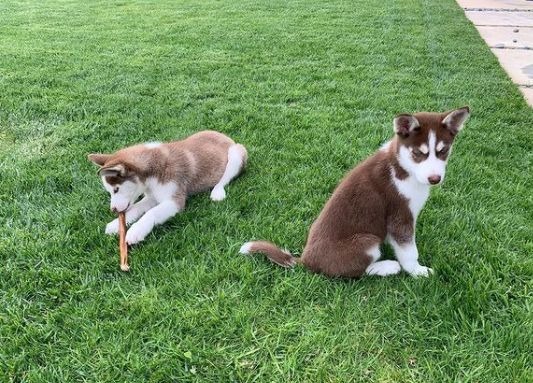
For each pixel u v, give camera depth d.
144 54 2.77
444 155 1.04
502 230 1.23
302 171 1.53
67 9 4.08
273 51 2.77
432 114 1.07
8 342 0.96
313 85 2.25
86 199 1.41
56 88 2.28
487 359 0.90
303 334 0.97
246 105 2.04
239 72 2.45
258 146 1.71
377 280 1.09
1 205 1.39
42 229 1.29
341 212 1.10
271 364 0.91
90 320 1.01
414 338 0.96
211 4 4.13
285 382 0.88
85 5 4.23
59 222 1.31
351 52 2.73
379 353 0.93
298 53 2.73
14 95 2.19
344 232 1.09
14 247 1.21
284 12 3.73
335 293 1.05
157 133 1.81
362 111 1.98
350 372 0.89
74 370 0.91
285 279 1.09
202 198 1.45
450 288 1.05
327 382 0.88
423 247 1.18
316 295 1.06
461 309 1.00
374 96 2.13
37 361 0.93
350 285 1.08
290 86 2.26
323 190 1.43
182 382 0.89
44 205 1.39
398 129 1.06
